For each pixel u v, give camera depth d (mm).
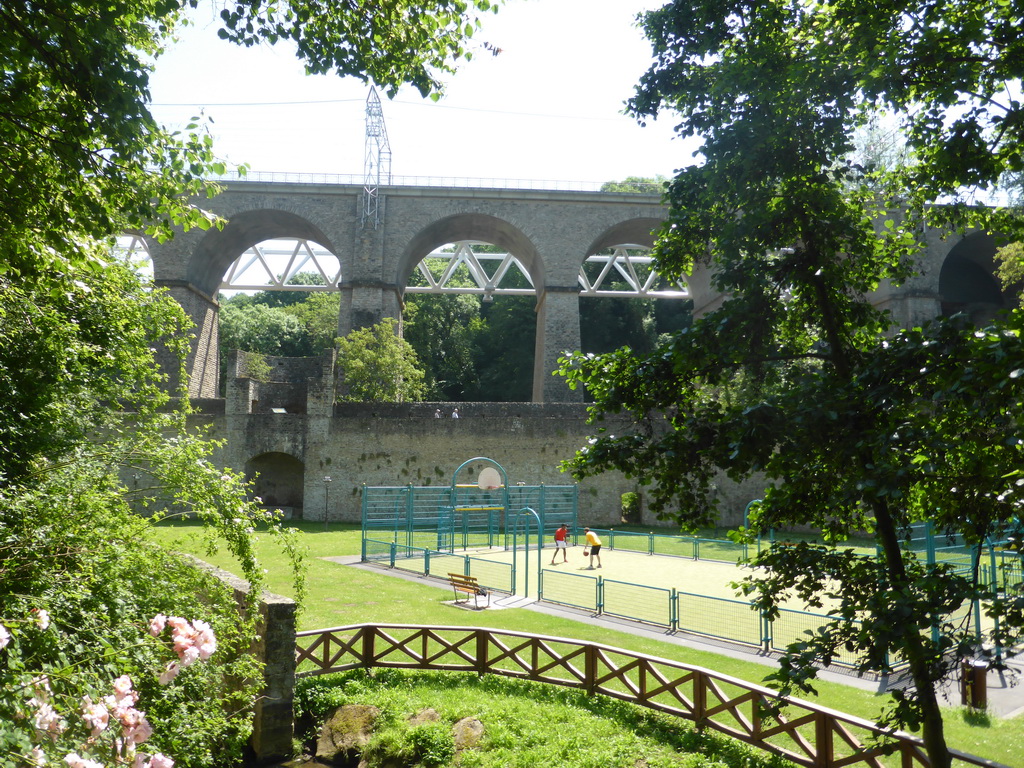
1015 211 6703
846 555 5906
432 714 10227
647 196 43719
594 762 8555
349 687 11297
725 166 5984
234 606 9672
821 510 6102
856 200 6656
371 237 42125
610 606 16688
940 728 5367
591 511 36656
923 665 5320
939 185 6316
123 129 6359
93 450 8750
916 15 5672
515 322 60406
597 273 69250
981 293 46125
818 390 5570
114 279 11266
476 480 35750
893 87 5672
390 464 35688
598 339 60906
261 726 9664
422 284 65062
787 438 5594
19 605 5488
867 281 6578
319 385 35844
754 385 6449
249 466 37219
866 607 5305
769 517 6117
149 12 6602
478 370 62938
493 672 11828
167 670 5031
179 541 8422
